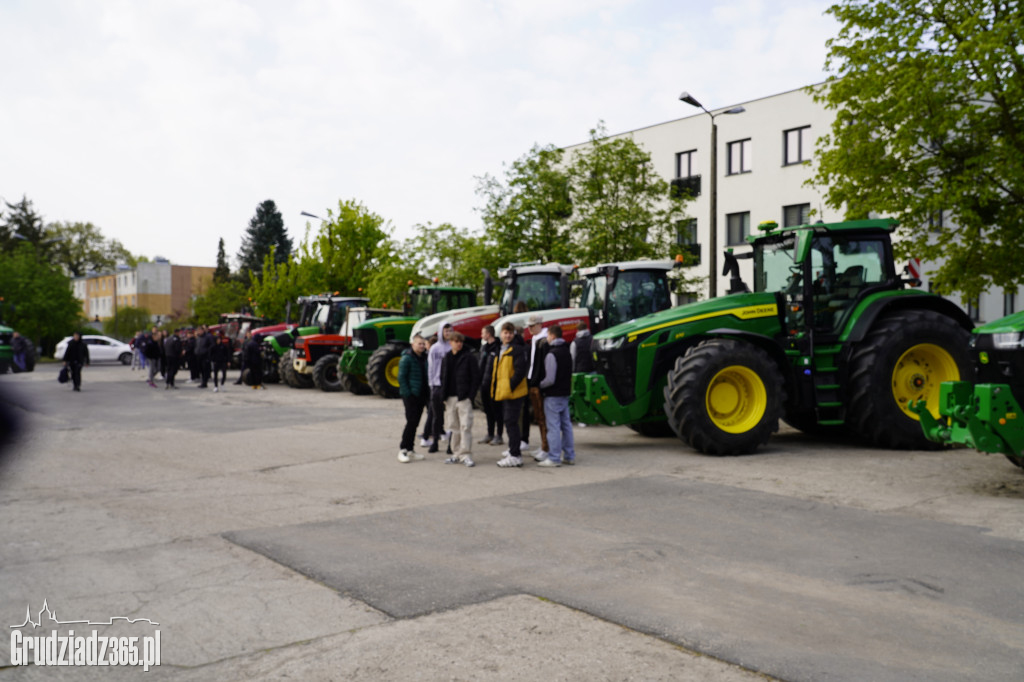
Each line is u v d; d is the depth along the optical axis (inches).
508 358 371.6
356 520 260.8
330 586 190.5
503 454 414.6
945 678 134.6
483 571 200.7
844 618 163.3
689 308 427.5
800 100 1170.0
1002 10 619.2
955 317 434.3
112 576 200.4
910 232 693.9
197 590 188.7
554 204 1017.5
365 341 819.4
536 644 152.3
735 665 141.1
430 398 430.9
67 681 140.3
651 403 418.6
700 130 1301.7
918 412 303.6
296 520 262.1
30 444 450.3
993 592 178.1
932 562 201.2
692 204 1310.3
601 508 273.0
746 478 324.8
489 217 1042.7
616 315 544.7
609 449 424.2
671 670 139.4
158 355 1003.9
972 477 321.1
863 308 402.9
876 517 251.1
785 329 423.8
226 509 280.7
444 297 822.5
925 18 657.6
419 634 158.7
